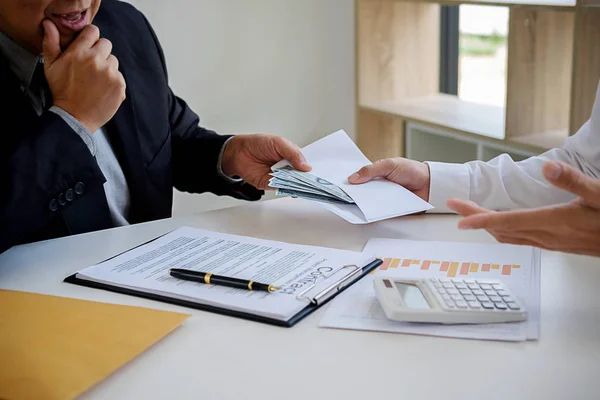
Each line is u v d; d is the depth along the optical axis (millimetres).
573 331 831
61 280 1018
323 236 1163
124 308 901
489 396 708
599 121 1277
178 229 1184
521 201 1257
